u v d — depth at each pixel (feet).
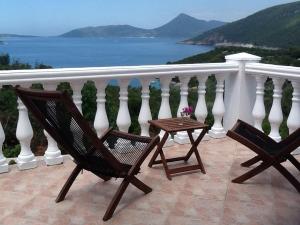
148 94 15.49
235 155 15.44
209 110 18.01
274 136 16.31
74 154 10.91
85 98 17.17
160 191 12.03
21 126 13.24
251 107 18.19
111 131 12.32
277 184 12.66
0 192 11.79
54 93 8.84
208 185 12.50
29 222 10.11
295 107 15.31
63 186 11.58
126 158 11.39
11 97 21.39
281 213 10.68
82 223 10.10
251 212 10.73
